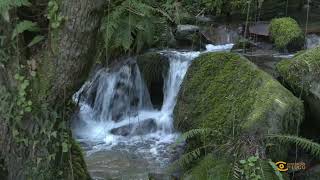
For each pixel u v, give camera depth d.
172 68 5.91
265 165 3.09
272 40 6.59
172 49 6.59
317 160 3.96
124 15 3.30
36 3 3.03
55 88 3.03
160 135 5.40
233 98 4.27
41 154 3.15
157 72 6.00
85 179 3.59
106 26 3.10
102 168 4.53
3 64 2.97
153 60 5.98
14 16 2.90
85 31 2.84
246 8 7.33
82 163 3.63
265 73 4.37
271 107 3.88
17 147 3.16
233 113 4.07
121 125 5.67
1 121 3.11
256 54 6.15
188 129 4.50
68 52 2.90
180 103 4.80
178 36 6.78
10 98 3.04
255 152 3.19
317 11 7.76
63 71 2.97
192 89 4.72
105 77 5.91
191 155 3.71
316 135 4.21
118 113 5.93
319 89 4.13
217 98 4.41
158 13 4.40
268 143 3.52
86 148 5.06
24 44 3.05
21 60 3.00
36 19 3.06
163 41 6.41
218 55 4.79
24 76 3.00
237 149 3.24
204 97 4.53
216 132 3.77
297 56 4.52
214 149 3.57
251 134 3.57
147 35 3.63
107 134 5.45
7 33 2.92
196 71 4.85
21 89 3.00
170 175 4.04
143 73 6.02
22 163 3.21
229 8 7.56
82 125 5.62
